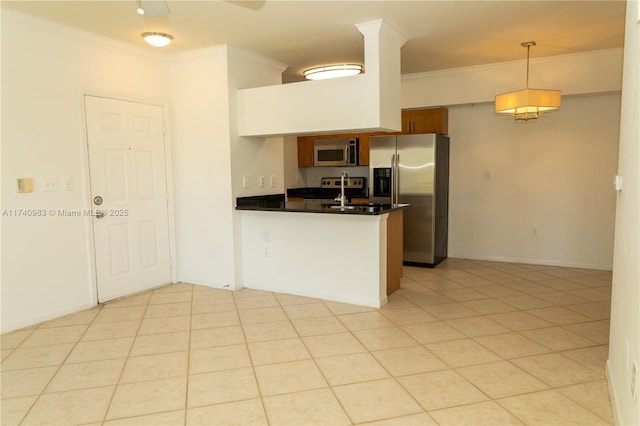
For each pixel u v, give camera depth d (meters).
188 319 3.63
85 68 3.80
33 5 3.15
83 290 3.87
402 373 2.65
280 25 3.65
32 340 3.19
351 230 3.97
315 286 4.20
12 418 2.21
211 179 4.47
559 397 2.36
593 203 5.22
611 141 5.06
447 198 6.00
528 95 3.99
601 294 4.22
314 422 2.16
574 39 4.22
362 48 4.36
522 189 5.59
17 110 3.33
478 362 2.79
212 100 4.37
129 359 2.88
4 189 3.28
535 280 4.77
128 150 4.21
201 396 2.41
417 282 4.74
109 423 2.17
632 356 1.74
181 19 3.48
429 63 5.11
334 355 2.92
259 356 2.91
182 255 4.79
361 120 3.75
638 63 1.71
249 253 4.55
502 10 3.40
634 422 1.65
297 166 7.23
